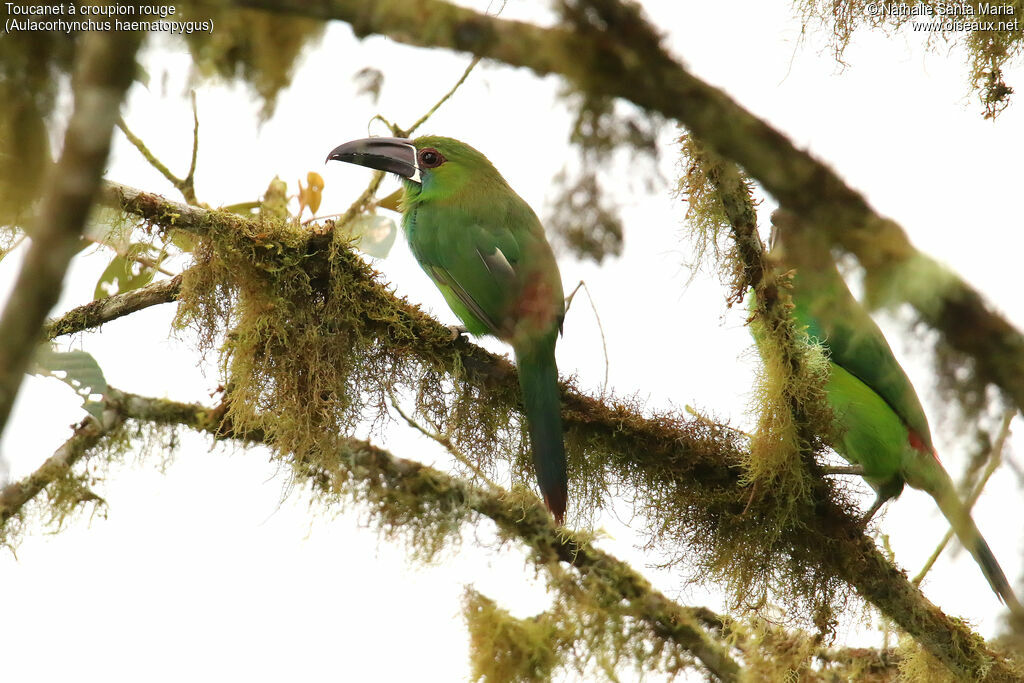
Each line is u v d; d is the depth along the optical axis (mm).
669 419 7281
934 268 2746
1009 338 2766
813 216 2742
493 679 6961
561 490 6816
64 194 2211
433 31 2539
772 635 7430
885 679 7836
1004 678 7344
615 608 7207
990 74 5449
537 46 2531
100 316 7461
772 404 6648
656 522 7297
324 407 7039
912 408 7715
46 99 3080
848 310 3521
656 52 2555
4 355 2184
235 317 7148
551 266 7504
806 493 6898
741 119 2609
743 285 6141
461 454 7348
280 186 8008
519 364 7062
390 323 7180
